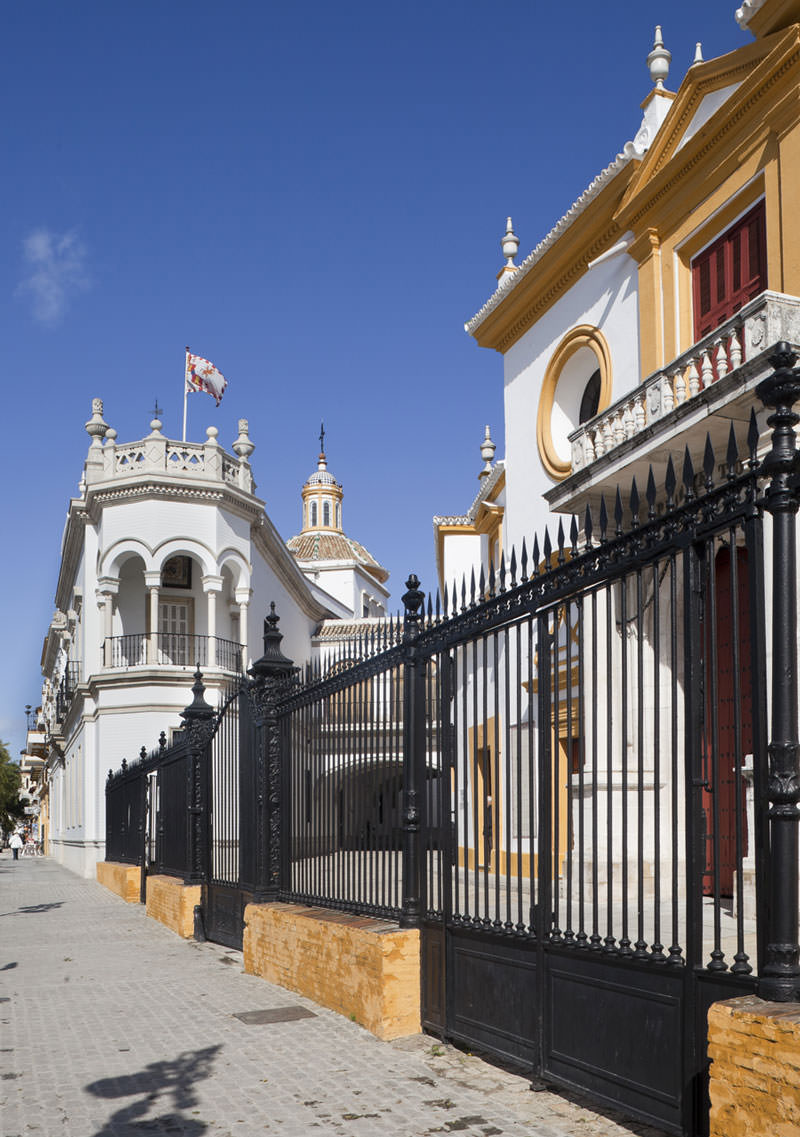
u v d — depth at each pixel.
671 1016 5.16
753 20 12.67
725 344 11.43
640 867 5.47
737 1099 4.33
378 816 9.08
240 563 35.59
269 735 11.90
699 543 5.27
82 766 36.16
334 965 8.96
